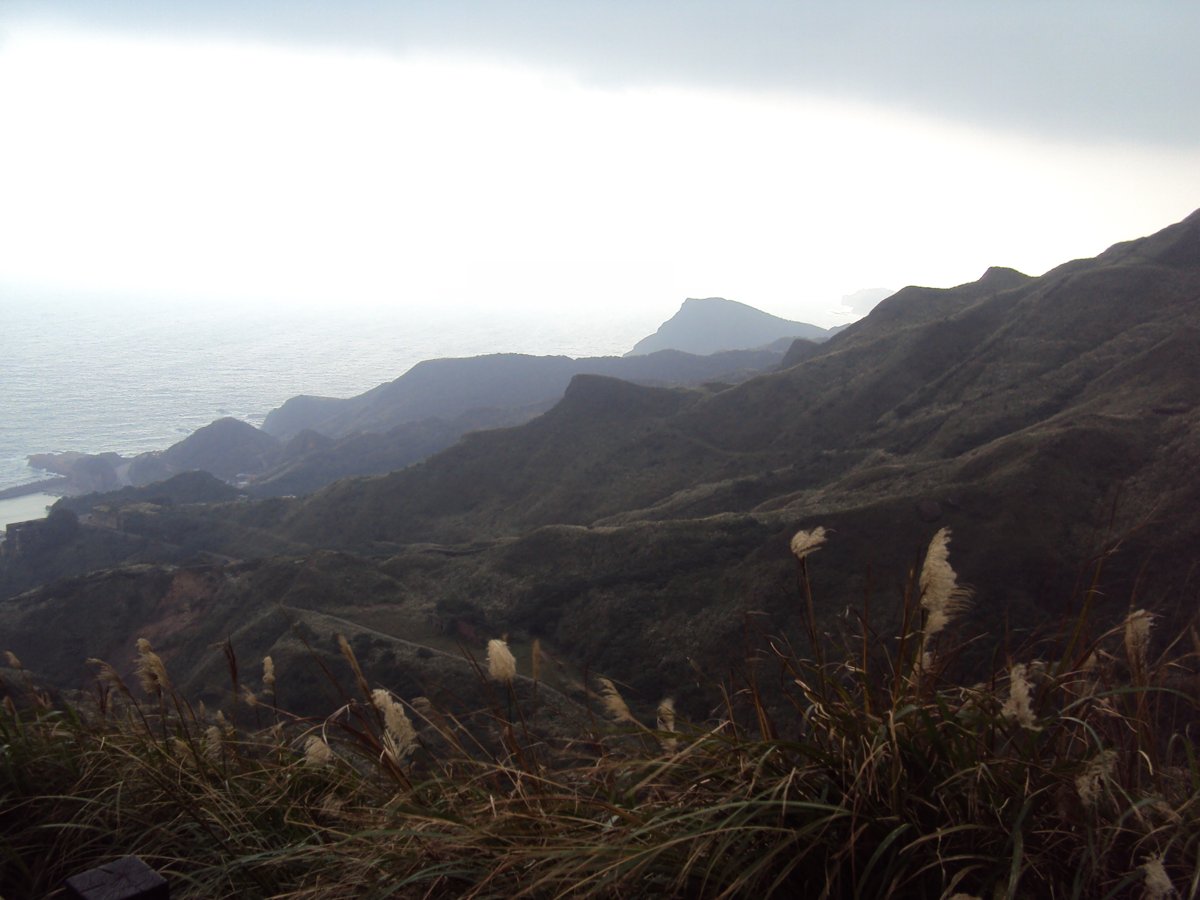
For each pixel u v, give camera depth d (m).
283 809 3.14
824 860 2.21
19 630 47.94
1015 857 1.96
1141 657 2.42
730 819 2.10
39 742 3.52
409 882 2.34
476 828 2.42
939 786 2.22
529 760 2.72
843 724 2.38
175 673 43.38
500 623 40.69
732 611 32.94
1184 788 2.30
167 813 3.23
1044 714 2.43
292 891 2.68
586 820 2.37
